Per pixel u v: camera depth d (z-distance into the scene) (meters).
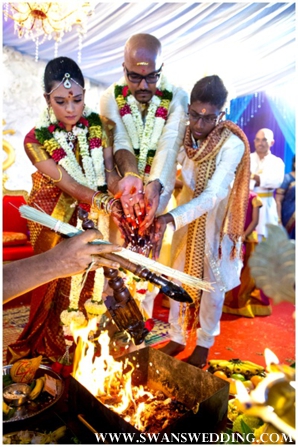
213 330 1.92
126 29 3.48
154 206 1.45
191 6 3.16
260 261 0.56
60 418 1.18
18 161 4.21
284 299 0.55
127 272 1.45
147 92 1.66
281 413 0.84
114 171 1.65
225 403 1.14
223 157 1.74
